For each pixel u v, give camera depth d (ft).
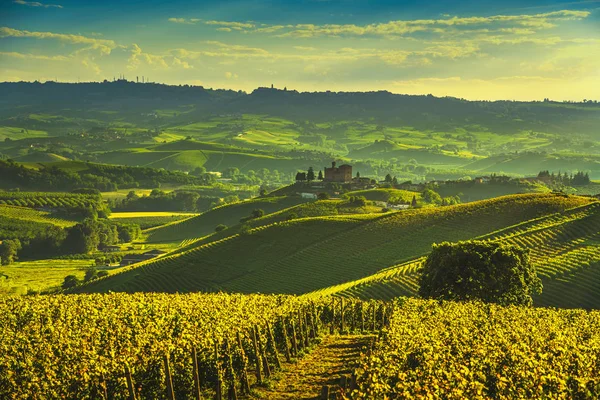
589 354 91.66
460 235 412.57
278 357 118.52
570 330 121.39
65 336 108.17
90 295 182.50
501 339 99.25
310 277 377.91
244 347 107.14
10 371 84.38
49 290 449.89
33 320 134.10
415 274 307.37
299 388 98.63
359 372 78.54
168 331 111.24
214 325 113.50
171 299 165.27
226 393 96.58
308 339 136.56
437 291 210.38
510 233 382.83
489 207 450.71
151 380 87.10
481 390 71.15
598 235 350.23
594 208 404.77
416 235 424.05
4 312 143.54
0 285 447.01
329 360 120.88
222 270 416.87
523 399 68.74
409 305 157.48
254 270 409.08
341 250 416.26
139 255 613.11
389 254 395.96
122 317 128.06
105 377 82.99
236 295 179.22
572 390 72.59
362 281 319.47
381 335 116.06
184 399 91.76
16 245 637.30
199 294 185.98
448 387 68.39
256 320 117.70
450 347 92.48
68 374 83.61
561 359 85.71
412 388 69.00
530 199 452.76
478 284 205.05
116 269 517.14
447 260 212.23
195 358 87.81
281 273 393.29
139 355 90.79
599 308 254.06
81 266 582.76
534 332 110.32
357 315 175.11
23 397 79.30
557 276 282.15
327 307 169.68
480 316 138.10
